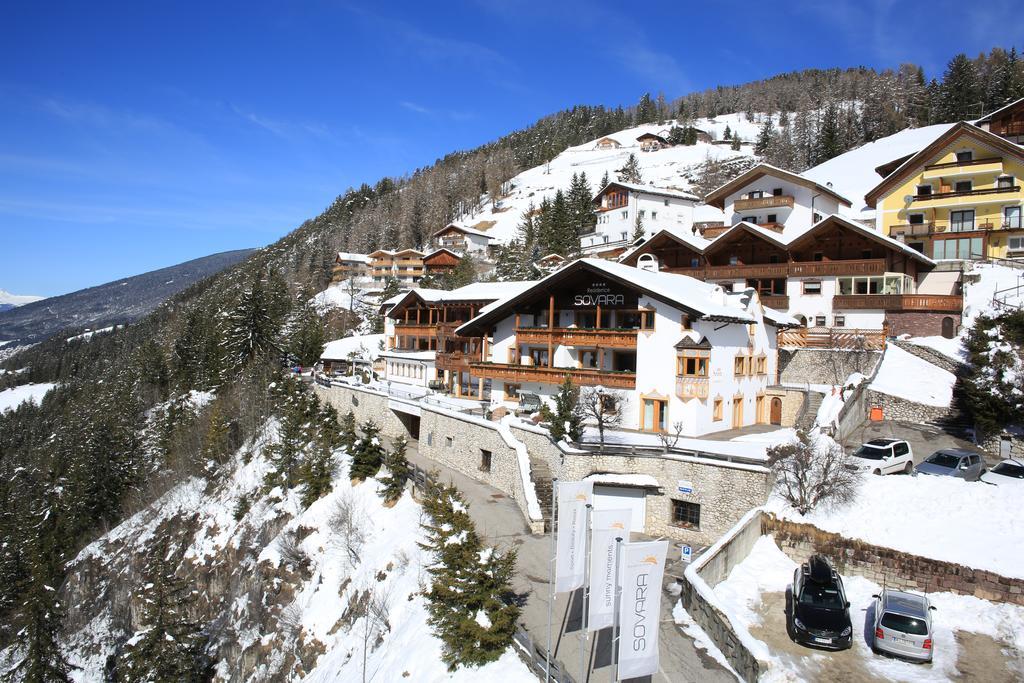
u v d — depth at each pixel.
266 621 36.03
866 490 26.73
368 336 89.00
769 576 24.42
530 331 44.03
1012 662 19.12
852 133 151.00
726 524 27.25
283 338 94.25
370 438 42.44
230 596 41.25
